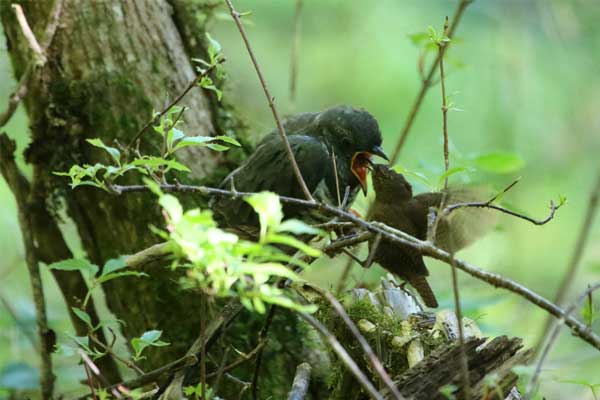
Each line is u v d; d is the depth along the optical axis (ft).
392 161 34.09
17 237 46.93
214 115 35.22
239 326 32.12
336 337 26.73
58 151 33.45
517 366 21.27
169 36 34.50
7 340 38.47
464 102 55.62
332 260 35.12
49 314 37.32
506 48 55.57
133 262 25.22
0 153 33.86
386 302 28.40
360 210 36.04
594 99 56.18
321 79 56.59
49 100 33.06
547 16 55.01
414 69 56.80
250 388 30.35
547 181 54.65
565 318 20.29
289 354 32.19
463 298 32.53
